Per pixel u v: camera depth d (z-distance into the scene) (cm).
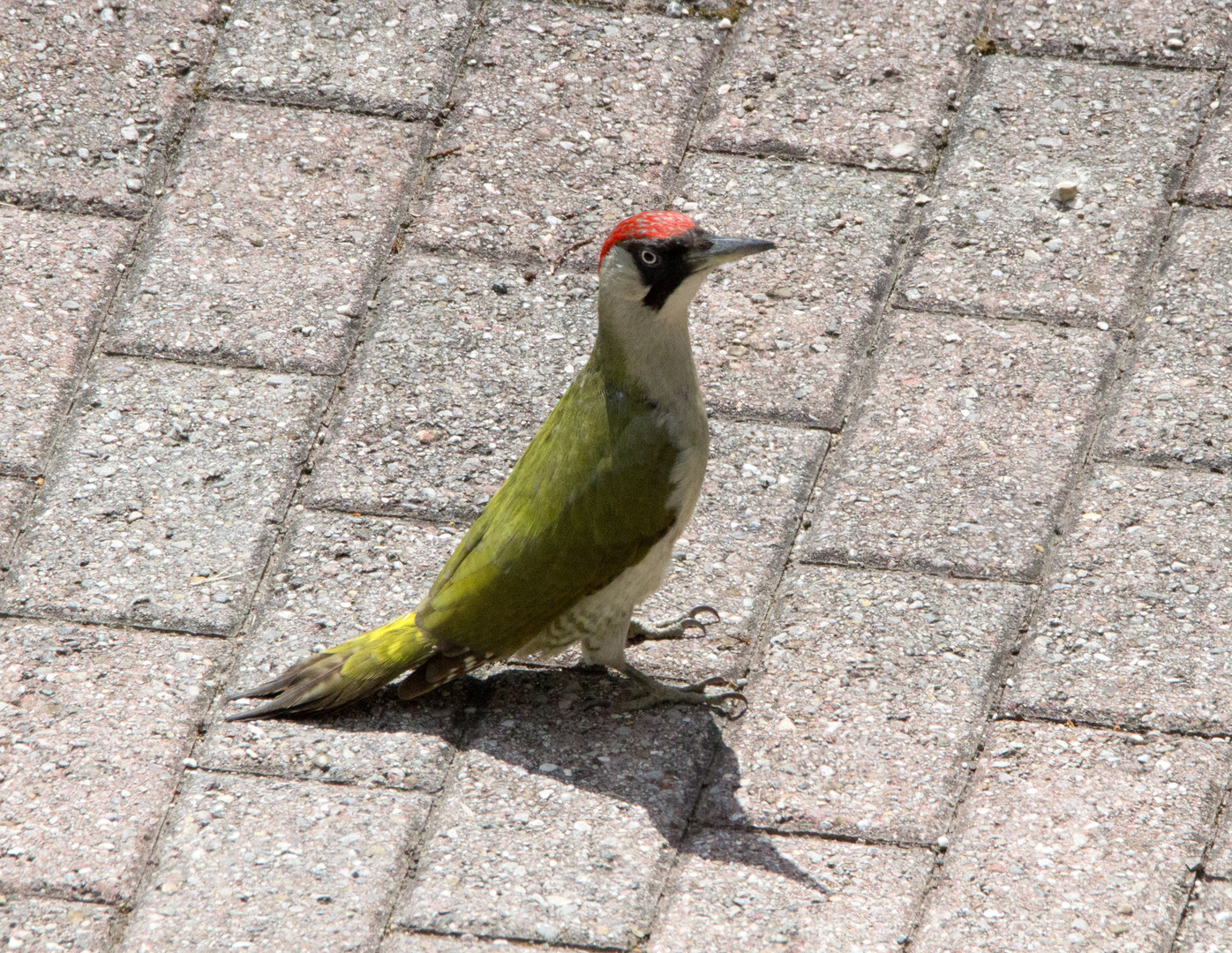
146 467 1051
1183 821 843
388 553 1008
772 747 897
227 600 978
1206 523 999
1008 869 825
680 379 880
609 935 800
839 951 789
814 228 1199
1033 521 1009
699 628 969
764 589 989
